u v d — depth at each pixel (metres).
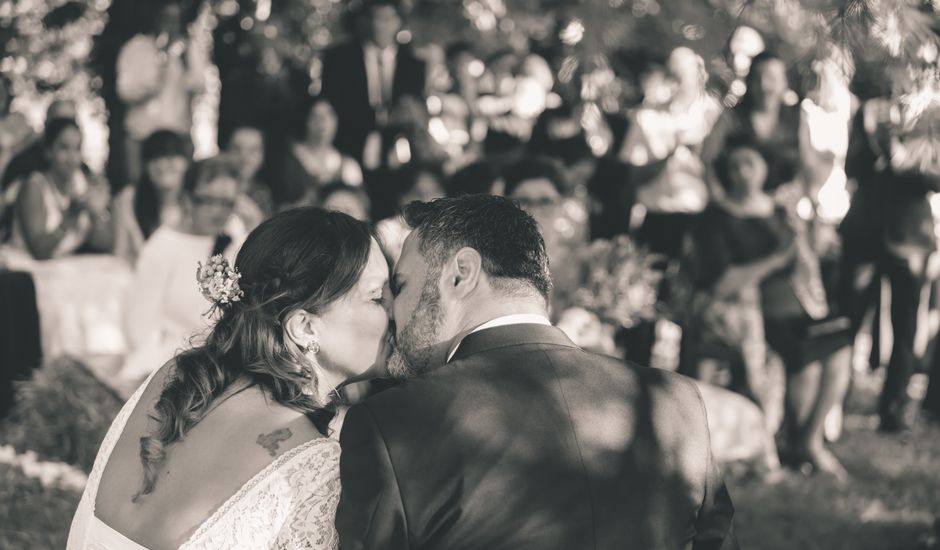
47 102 8.53
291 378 2.09
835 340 5.88
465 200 1.97
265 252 2.16
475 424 1.77
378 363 2.20
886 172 6.84
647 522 1.80
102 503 2.07
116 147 7.55
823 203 7.03
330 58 7.29
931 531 4.46
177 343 5.04
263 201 6.58
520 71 7.27
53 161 6.38
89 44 8.51
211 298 2.14
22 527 3.81
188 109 7.88
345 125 7.23
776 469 5.65
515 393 1.81
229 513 1.95
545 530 1.73
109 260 6.44
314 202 6.22
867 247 6.97
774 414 6.18
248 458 1.99
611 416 1.83
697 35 4.74
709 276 6.00
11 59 8.41
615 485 1.79
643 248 5.88
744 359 5.95
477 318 1.91
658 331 7.21
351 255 2.15
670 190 6.93
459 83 7.54
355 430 1.77
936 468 6.02
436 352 1.94
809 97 3.30
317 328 2.15
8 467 4.39
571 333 5.05
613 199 7.07
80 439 4.80
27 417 5.02
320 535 1.98
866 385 8.27
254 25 8.27
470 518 1.72
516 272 1.92
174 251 5.10
